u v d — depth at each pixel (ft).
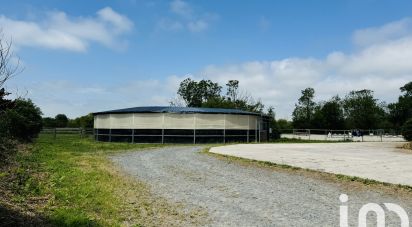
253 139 126.21
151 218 24.17
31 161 46.42
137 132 114.42
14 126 73.82
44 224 20.12
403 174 41.81
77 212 23.30
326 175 41.27
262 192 32.78
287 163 51.93
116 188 32.81
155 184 36.11
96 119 125.08
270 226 22.71
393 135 218.18
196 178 39.88
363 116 328.70
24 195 26.45
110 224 21.81
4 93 24.79
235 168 47.62
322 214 25.49
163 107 126.21
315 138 175.01
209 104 217.77
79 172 39.83
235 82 233.14
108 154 65.51
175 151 73.92
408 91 317.83
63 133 149.89
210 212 25.94
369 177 39.52
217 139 116.98
